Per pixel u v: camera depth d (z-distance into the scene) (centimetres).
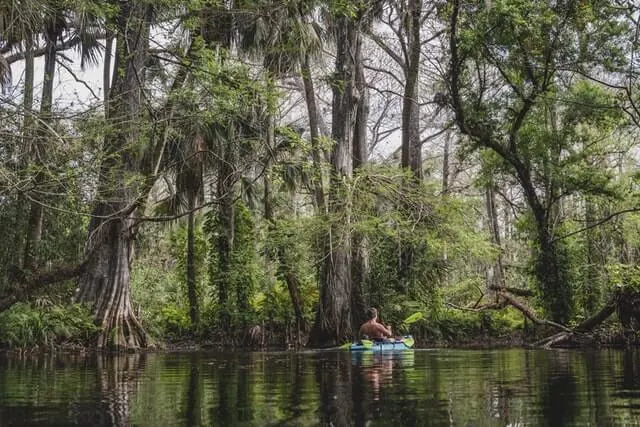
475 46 1744
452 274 2188
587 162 2039
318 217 1800
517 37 1688
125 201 1298
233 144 1578
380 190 1816
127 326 1467
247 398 546
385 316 1894
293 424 416
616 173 2122
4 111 942
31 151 1016
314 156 1831
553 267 1931
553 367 897
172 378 746
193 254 2034
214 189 2156
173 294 2312
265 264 2278
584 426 408
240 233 2023
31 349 1329
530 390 603
